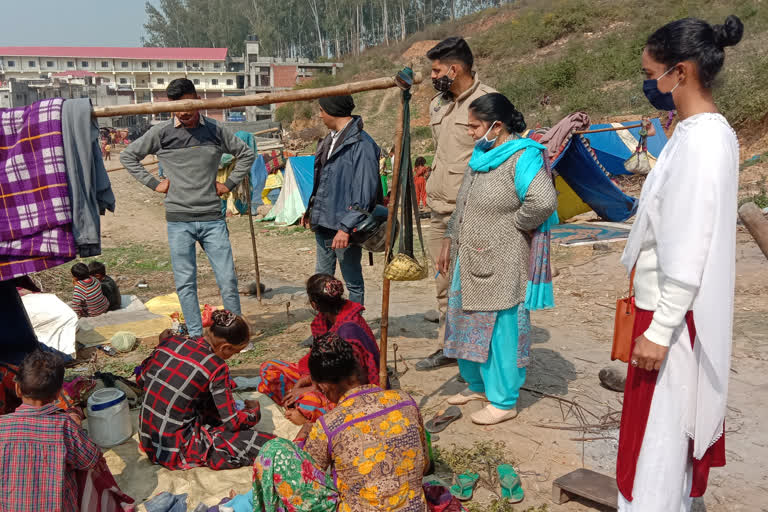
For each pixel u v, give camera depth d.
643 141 10.89
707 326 2.33
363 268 10.09
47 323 5.52
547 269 3.94
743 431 3.92
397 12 92.25
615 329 2.70
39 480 2.62
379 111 42.78
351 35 94.50
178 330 5.86
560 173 11.28
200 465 3.69
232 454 3.66
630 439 2.63
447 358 5.29
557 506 3.29
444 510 2.72
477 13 58.34
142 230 15.90
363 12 94.31
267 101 3.37
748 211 2.74
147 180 5.41
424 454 2.64
